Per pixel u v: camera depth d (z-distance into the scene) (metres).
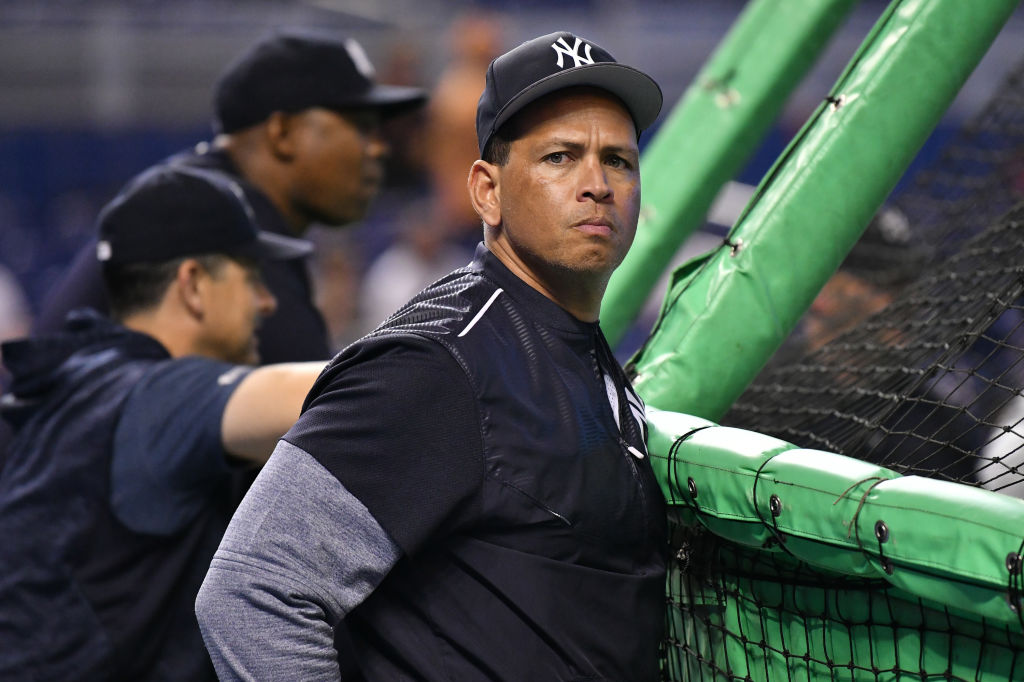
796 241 6.16
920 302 6.96
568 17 24.80
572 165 4.75
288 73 9.82
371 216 22.91
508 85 4.79
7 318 22.91
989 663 4.10
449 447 4.40
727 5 24.94
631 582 4.76
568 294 4.90
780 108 7.67
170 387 6.95
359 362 4.54
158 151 25.23
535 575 4.51
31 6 24.38
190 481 6.84
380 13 24.98
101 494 6.92
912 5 6.13
